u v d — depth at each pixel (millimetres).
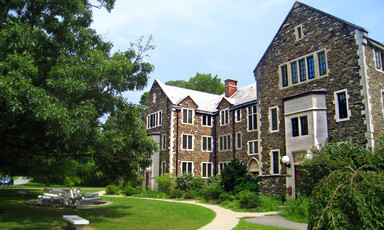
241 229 10141
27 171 19234
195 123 31109
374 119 15031
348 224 5219
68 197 16625
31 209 14055
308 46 18188
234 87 32562
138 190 27375
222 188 21328
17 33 10305
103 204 17172
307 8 18547
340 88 16172
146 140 13430
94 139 11164
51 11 12094
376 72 15891
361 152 12320
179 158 29438
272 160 19484
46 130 10789
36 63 11336
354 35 15883
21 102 9234
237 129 28656
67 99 10148
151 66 13008
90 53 11477
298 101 17469
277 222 11812
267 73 20781
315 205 5777
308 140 16547
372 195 5371
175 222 11672
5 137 12328
